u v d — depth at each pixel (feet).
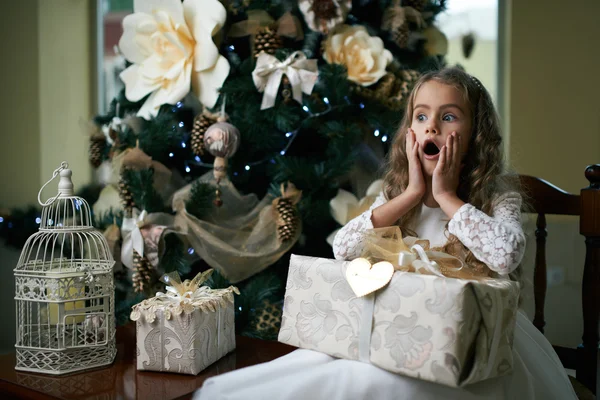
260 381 3.07
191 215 5.40
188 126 6.08
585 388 4.08
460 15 8.00
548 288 7.52
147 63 5.74
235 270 5.44
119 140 5.81
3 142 7.71
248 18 5.61
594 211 4.29
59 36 7.83
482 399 3.11
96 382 3.50
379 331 3.10
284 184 5.48
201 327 3.66
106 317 3.79
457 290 2.84
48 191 7.72
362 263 3.22
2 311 7.52
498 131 4.02
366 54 5.59
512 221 3.64
